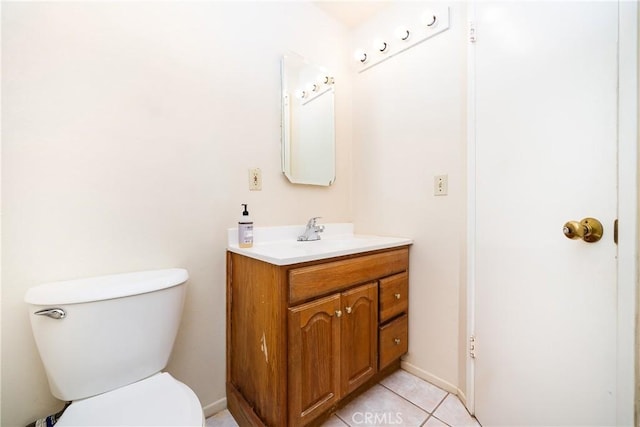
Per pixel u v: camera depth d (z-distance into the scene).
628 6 0.71
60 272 0.93
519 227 1.00
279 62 1.53
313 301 1.08
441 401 1.33
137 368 0.89
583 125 0.81
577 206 0.82
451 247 1.39
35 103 0.88
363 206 1.86
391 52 1.67
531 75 0.96
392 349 1.45
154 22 1.12
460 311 1.34
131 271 1.06
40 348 0.79
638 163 0.69
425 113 1.51
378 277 1.37
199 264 1.24
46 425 0.83
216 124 1.29
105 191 1.01
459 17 1.35
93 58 0.98
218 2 1.30
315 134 1.71
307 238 1.55
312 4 1.68
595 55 0.78
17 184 0.86
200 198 1.24
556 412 0.88
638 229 0.69
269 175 1.49
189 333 1.22
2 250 0.84
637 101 0.69
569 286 0.84
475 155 1.21
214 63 1.29
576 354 0.83
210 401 1.28
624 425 0.72
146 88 1.10
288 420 0.99
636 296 0.70
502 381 1.07
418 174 1.54
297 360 1.01
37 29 0.88
